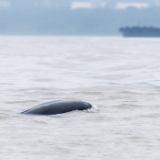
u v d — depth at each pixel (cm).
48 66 9638
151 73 8131
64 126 3078
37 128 2989
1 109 4069
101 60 11925
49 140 2627
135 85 6275
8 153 2327
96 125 3141
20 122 3209
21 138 2670
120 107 4162
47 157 2266
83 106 3772
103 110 3938
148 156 2300
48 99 4853
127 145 2525
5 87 5950
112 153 2355
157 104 4388
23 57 12812
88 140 2639
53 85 6206
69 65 10031
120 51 18200
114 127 3061
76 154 2328
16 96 5050
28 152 2353
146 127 3069
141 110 3966
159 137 2731
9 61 11031
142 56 13988
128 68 9219
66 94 5266
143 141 2623
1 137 2689
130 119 3428
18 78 7156
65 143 2558
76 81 6762
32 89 5728
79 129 2970
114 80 6962
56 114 3566
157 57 13275
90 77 7400
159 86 6134
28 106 4334
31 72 8200
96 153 2352
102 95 5178
